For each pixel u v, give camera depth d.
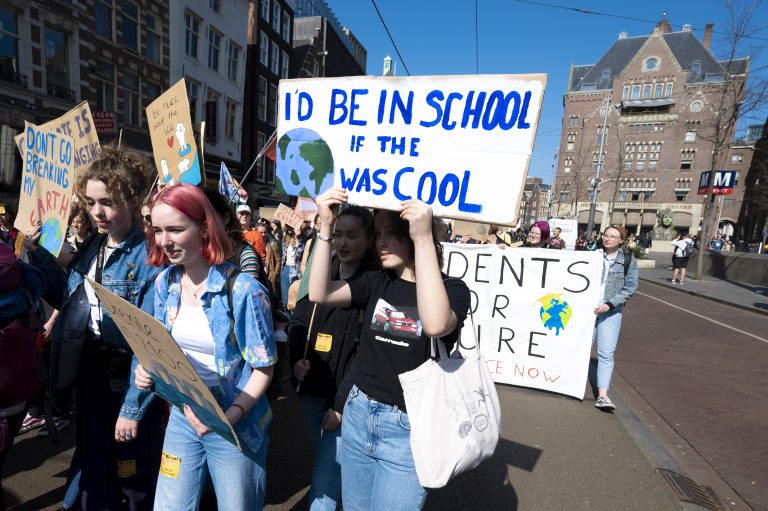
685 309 10.70
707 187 16.77
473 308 4.65
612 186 54.25
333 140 1.85
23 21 12.25
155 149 3.19
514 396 4.40
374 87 1.75
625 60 55.22
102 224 1.88
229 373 1.55
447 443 1.45
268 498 2.55
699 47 51.31
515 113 1.55
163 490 1.63
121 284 1.91
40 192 2.70
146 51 16.64
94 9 14.40
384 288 1.71
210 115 19.64
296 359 2.19
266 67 24.33
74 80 13.80
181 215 1.43
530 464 3.10
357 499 1.67
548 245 8.33
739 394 4.82
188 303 1.59
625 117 53.12
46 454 2.89
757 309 10.48
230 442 1.50
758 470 3.22
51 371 1.94
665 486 2.89
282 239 8.80
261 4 23.19
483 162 1.60
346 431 1.69
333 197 1.68
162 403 2.07
